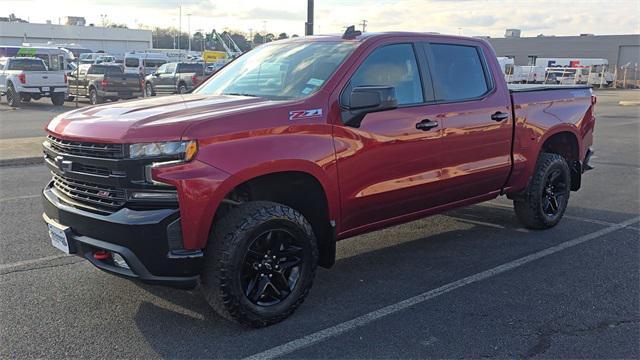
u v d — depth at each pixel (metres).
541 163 6.30
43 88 24.45
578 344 3.86
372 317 4.26
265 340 3.90
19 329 4.03
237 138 3.82
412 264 5.42
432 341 3.88
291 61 4.94
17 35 82.75
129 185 3.65
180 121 3.73
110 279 4.96
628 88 50.22
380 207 4.75
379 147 4.60
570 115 6.53
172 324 4.13
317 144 4.20
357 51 4.66
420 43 5.15
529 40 73.94
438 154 5.08
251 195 4.30
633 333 4.02
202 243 3.73
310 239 4.20
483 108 5.48
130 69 42.53
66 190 4.12
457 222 6.90
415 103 4.96
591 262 5.46
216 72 5.66
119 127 3.74
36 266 5.28
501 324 4.14
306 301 4.55
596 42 68.44
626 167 10.77
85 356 3.67
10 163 10.70
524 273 5.17
